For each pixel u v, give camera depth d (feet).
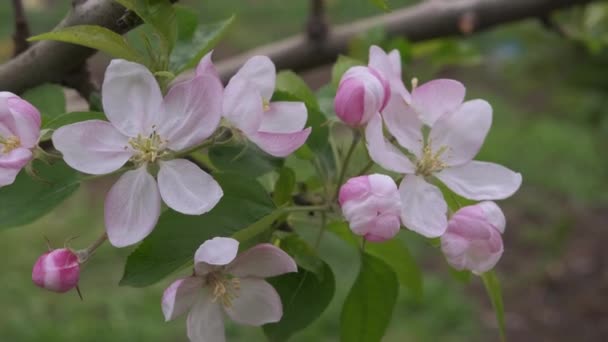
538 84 3.97
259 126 1.30
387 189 1.31
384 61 1.39
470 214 1.34
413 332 4.50
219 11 7.47
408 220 1.36
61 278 1.30
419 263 5.15
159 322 4.39
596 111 4.46
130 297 4.54
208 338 1.34
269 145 1.31
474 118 1.41
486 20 2.02
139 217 1.29
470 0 2.00
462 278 1.53
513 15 2.02
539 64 3.76
